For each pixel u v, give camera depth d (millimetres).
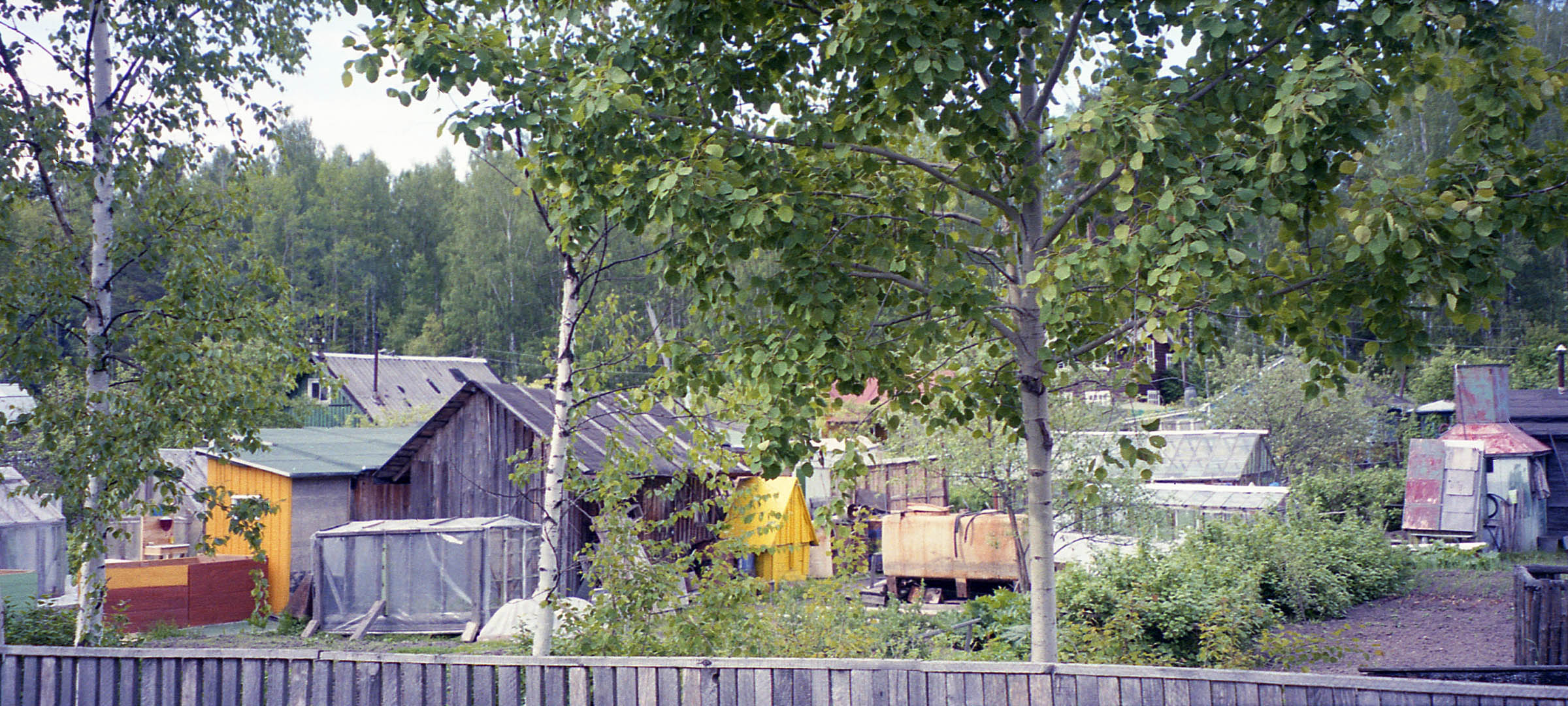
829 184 6500
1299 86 5047
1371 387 34031
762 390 6207
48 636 10758
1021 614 12336
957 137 6129
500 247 56531
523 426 20078
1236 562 14188
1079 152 6004
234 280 10938
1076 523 16219
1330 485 26891
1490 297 5164
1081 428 15688
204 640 15797
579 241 6312
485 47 5727
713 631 8547
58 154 10203
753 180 5949
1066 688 4914
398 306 66750
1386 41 5492
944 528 19266
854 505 24281
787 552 20500
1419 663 11016
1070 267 5449
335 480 21609
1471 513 23031
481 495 20484
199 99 11258
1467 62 5391
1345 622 13891
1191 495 20453
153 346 10102
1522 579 9461
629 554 8828
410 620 17484
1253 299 5855
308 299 60938
